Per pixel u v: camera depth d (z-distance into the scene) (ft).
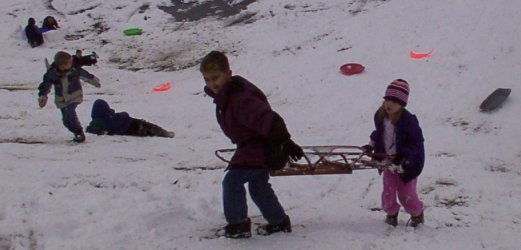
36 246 17.93
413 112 36.14
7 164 26.55
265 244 17.89
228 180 17.48
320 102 40.29
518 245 18.97
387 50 44.88
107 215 19.92
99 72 50.72
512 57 38.68
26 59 54.44
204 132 36.32
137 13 62.08
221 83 16.15
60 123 36.76
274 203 18.24
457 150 30.40
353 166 18.35
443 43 42.98
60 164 27.04
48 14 63.05
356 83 41.55
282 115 38.96
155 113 40.98
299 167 18.30
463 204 23.32
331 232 18.88
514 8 43.57
